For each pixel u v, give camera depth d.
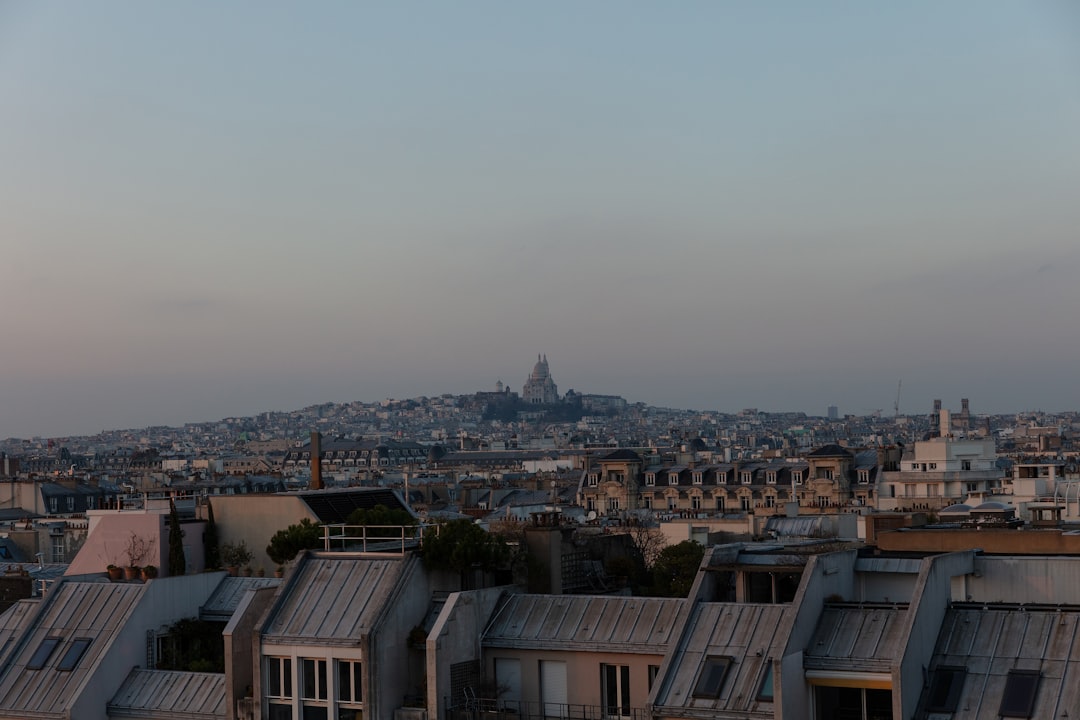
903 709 72.19
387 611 87.38
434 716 84.44
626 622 86.12
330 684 87.19
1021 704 72.25
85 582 102.19
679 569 160.00
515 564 101.19
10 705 94.69
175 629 100.00
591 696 85.31
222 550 131.75
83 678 94.56
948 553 83.25
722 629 81.31
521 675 87.62
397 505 139.50
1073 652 73.88
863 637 78.06
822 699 78.88
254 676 89.12
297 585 92.31
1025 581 81.25
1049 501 192.88
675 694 78.88
